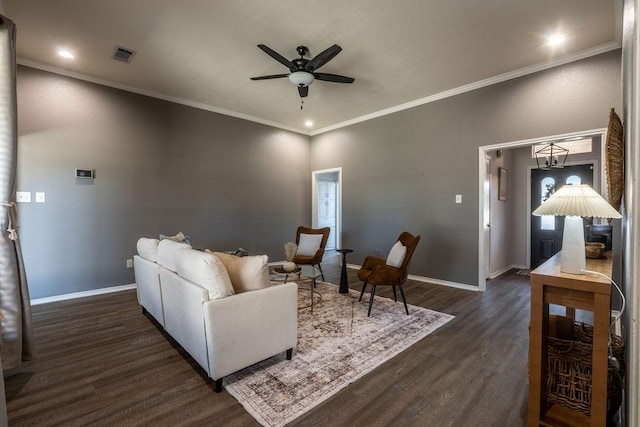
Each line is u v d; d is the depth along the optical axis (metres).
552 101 3.45
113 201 4.09
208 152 5.04
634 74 0.91
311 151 6.62
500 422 1.60
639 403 0.85
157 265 2.71
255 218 5.69
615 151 1.56
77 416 1.63
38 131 3.54
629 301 1.01
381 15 2.66
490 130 3.95
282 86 4.21
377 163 5.32
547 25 2.78
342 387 1.89
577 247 1.49
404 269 3.11
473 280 4.15
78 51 3.28
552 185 5.32
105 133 4.02
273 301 2.06
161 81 4.04
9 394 1.82
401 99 4.69
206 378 1.98
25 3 2.48
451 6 2.53
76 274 3.81
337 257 6.70
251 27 2.84
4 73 1.98
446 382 1.96
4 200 1.99
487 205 4.42
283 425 1.57
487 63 3.52
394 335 2.65
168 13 2.63
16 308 2.02
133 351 2.35
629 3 1.14
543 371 1.56
